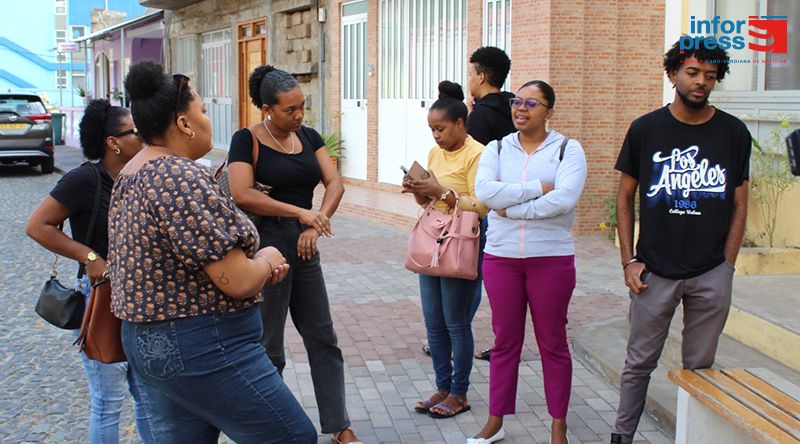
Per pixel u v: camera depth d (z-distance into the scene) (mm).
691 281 3930
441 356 5000
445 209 4734
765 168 7281
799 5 7137
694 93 3812
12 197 15617
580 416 4910
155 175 2816
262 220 4293
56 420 5133
